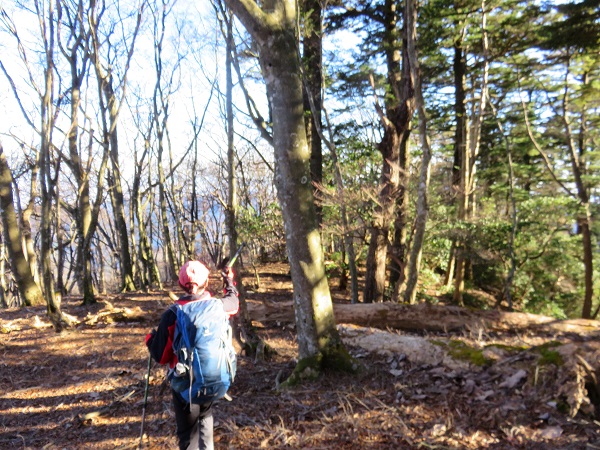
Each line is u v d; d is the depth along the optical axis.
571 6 11.21
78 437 4.27
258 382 5.15
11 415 4.88
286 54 4.66
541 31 12.54
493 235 12.53
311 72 12.12
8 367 6.24
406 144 12.64
